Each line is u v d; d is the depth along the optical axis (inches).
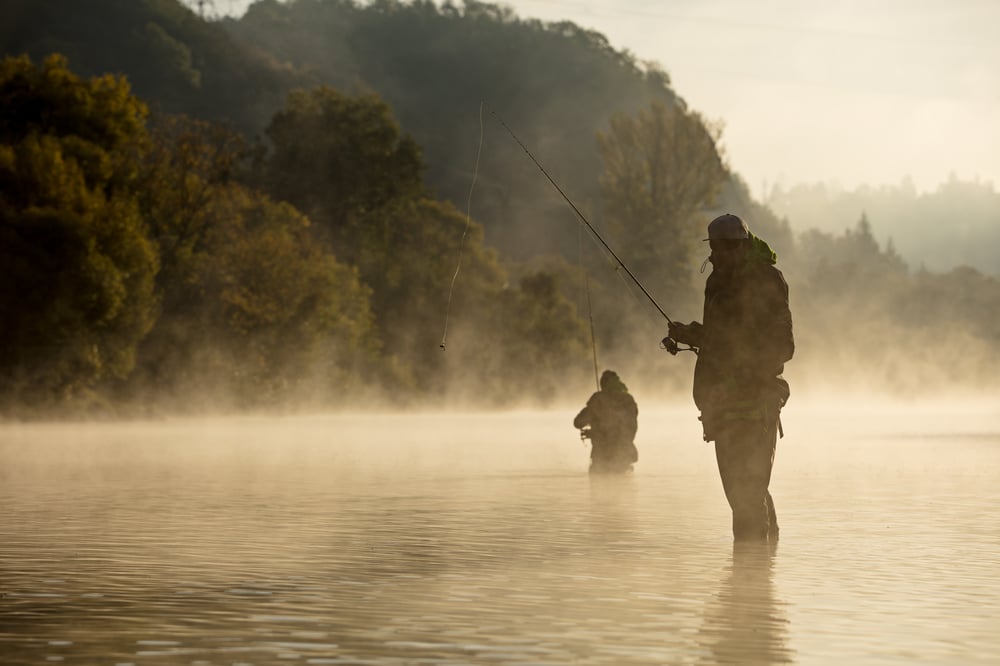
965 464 1411.2
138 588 490.0
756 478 661.9
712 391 669.9
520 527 737.0
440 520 780.0
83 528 729.6
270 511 844.6
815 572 534.9
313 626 402.6
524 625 404.8
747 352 666.2
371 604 448.8
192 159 4680.1
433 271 6943.9
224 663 340.8
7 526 740.7
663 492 1022.4
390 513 823.7
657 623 408.2
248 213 5418.3
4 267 3427.7
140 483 1122.0
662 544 646.5
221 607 443.2
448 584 500.7
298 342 5034.5
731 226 676.7
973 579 514.3
